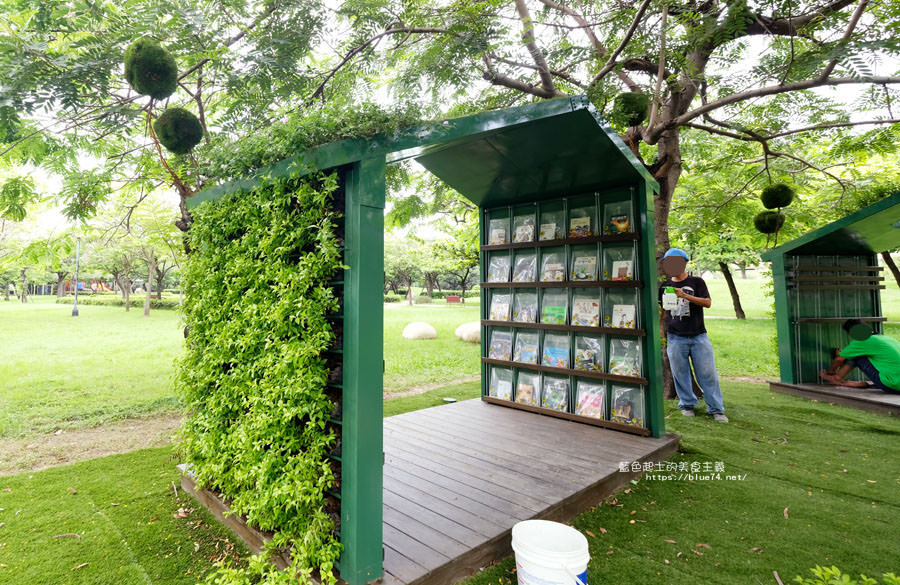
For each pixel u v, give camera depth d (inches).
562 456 124.8
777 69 123.7
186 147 108.8
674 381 188.9
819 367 221.3
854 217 175.3
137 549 88.7
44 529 96.0
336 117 76.4
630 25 132.4
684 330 177.3
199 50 108.8
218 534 94.3
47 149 135.0
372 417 74.2
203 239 107.7
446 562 75.4
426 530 85.4
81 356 332.8
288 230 84.1
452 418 165.5
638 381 145.9
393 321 680.4
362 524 71.3
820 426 162.4
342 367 76.9
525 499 98.0
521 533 71.8
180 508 105.5
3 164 146.7
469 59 127.3
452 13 126.4
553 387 170.4
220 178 100.9
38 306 1042.1
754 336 409.1
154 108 113.0
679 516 99.1
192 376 106.1
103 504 107.7
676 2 127.1
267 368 82.1
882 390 193.6
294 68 122.9
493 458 123.6
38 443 153.8
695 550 85.2
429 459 123.0
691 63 133.8
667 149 195.2
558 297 170.9
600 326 156.6
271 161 88.4
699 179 273.9
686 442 146.9
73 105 92.7
